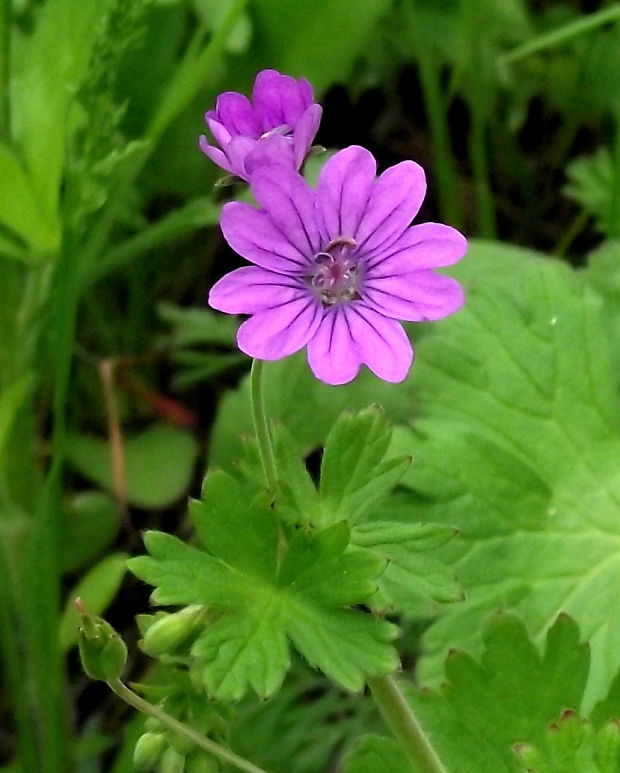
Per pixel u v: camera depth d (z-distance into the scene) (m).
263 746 0.22
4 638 0.22
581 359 0.22
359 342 0.16
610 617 0.21
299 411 0.23
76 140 0.21
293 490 0.17
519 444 0.22
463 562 0.21
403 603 0.20
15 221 0.21
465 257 0.24
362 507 0.17
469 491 0.21
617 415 0.22
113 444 0.24
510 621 0.19
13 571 0.23
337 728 0.22
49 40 0.21
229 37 0.24
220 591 0.17
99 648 0.16
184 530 0.24
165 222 0.23
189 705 0.17
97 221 0.23
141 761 0.17
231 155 0.17
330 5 0.24
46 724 0.21
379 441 0.17
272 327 0.16
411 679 0.22
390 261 0.17
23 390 0.21
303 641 0.17
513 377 0.22
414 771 0.19
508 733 0.19
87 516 0.24
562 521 0.22
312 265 0.17
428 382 0.22
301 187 0.16
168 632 0.17
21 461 0.23
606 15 0.24
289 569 0.17
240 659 0.17
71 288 0.21
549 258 0.24
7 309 0.22
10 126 0.22
